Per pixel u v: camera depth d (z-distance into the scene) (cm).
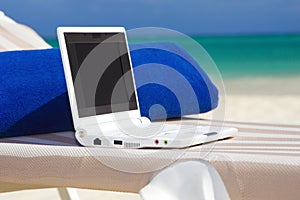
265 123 193
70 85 151
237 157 130
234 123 194
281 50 2061
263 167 128
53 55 184
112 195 371
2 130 166
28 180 141
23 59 179
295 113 926
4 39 246
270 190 128
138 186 137
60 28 153
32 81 174
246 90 1284
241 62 1952
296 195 127
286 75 1603
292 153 136
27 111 170
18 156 140
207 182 129
